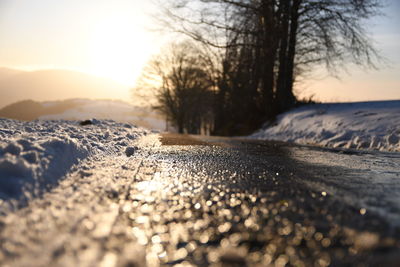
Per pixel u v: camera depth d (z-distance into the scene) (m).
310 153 7.00
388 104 12.19
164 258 1.58
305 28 18.36
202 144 8.40
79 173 3.59
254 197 2.81
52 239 1.71
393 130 8.62
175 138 10.13
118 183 3.20
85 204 2.42
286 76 18.41
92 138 6.45
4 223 1.91
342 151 7.60
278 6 17.56
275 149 7.89
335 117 12.04
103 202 2.53
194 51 25.19
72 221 2.00
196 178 3.68
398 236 1.83
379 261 1.53
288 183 3.46
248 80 20.36
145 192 2.91
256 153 6.68
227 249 1.69
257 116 19.47
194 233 1.92
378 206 2.50
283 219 2.18
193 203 2.60
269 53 18.34
